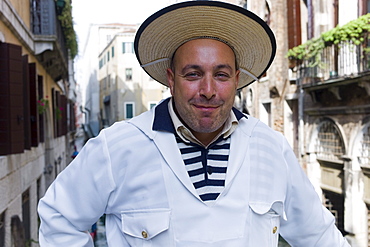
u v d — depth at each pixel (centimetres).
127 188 146
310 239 175
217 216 142
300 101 1055
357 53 781
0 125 548
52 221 154
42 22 920
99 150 152
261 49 168
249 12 151
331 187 958
